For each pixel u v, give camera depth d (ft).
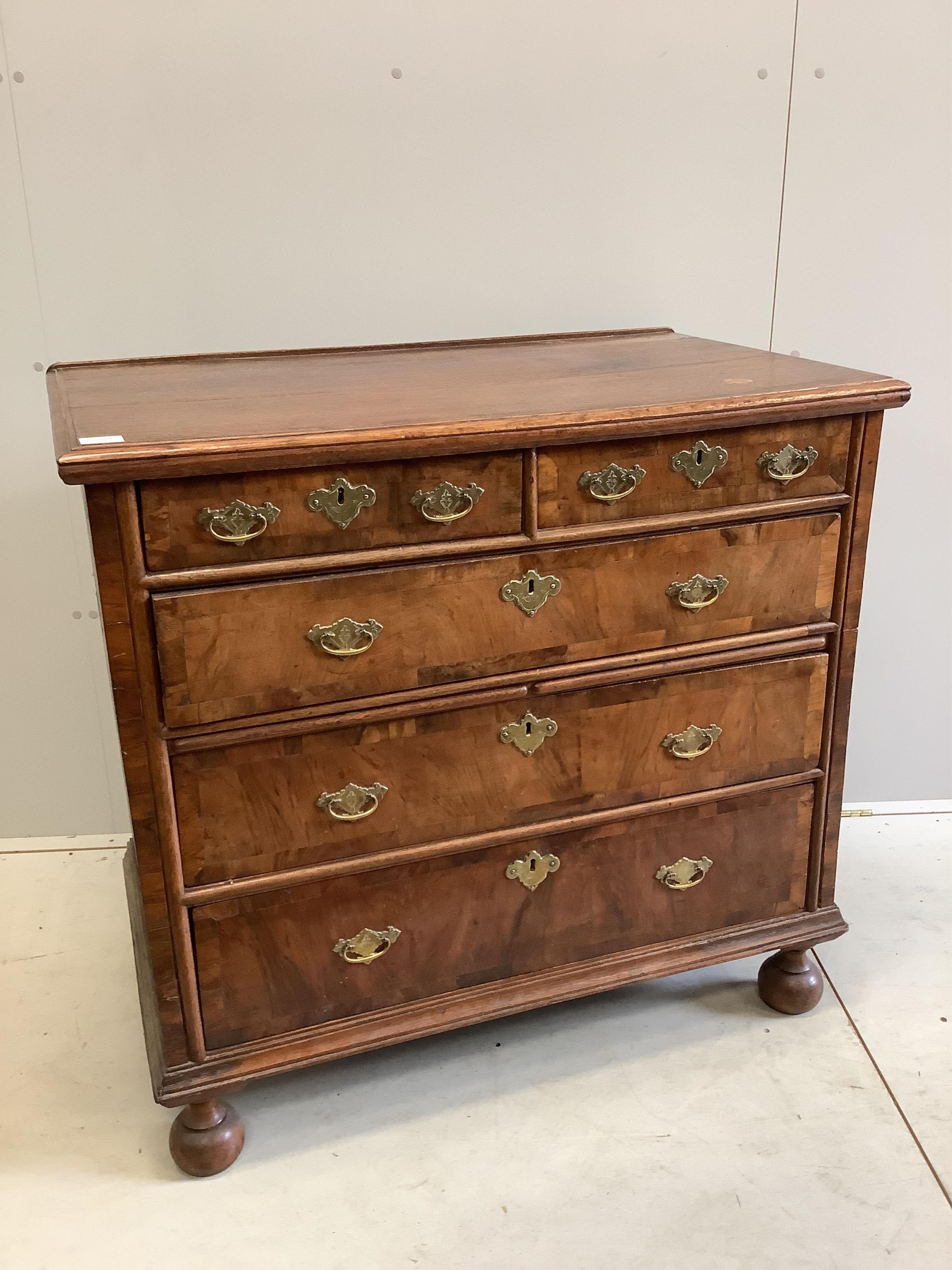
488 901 5.23
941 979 6.30
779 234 6.77
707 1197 4.91
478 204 6.46
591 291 6.75
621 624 4.98
